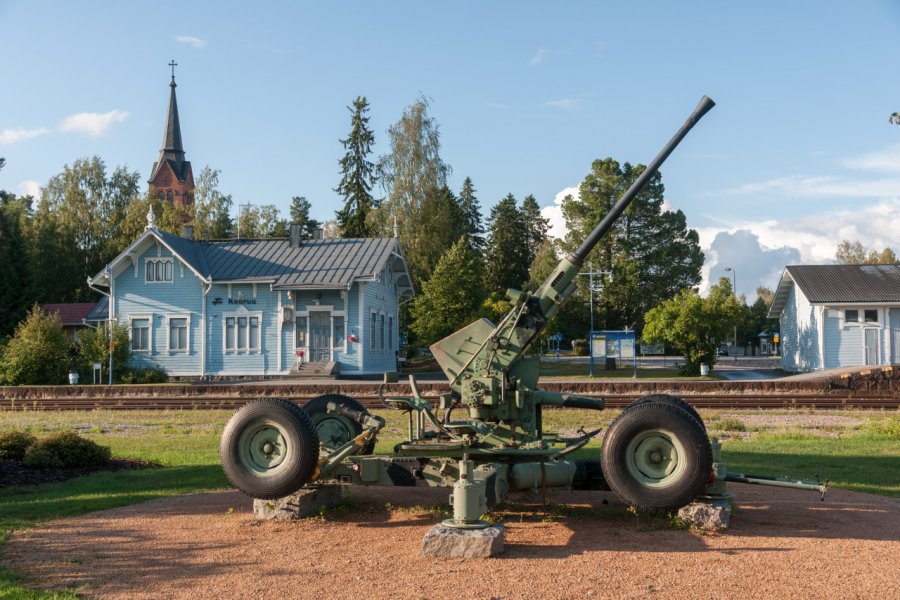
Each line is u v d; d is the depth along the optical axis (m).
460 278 51.44
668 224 74.31
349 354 40.88
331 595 6.04
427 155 58.72
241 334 41.66
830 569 6.55
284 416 8.61
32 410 26.50
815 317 45.28
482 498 7.45
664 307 44.59
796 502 9.68
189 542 7.91
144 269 42.44
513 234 95.56
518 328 9.17
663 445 8.04
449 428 8.96
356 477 8.92
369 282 41.53
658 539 7.65
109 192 79.25
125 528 8.62
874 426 18.12
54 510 9.75
